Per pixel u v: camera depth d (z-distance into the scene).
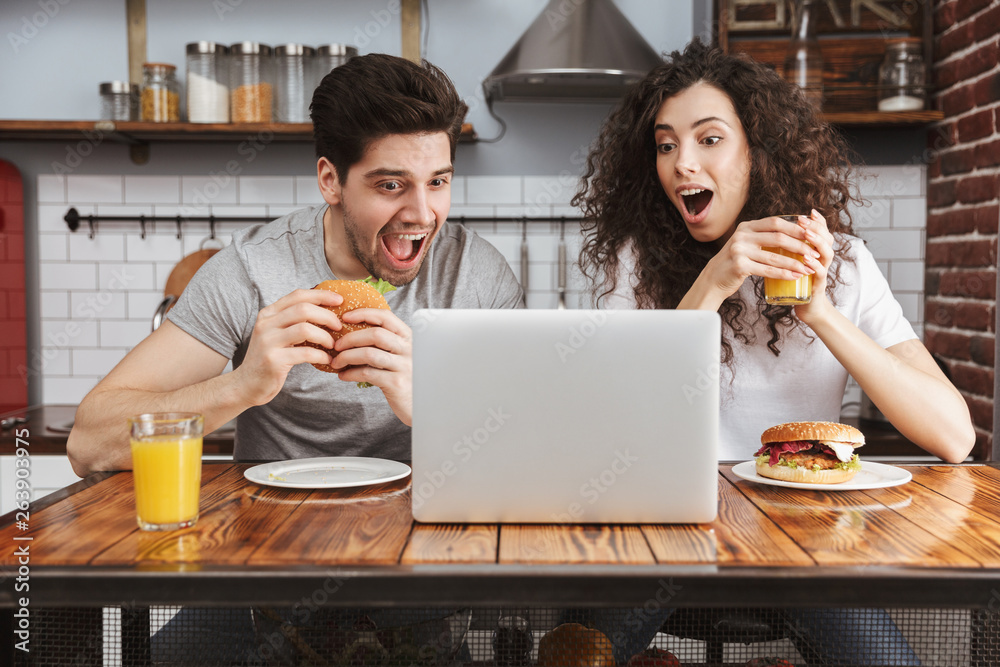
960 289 2.45
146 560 0.80
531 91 2.59
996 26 2.22
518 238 2.84
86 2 2.78
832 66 2.69
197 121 2.57
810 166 1.61
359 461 1.26
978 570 0.77
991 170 2.25
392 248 1.44
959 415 1.32
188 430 0.91
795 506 1.02
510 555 0.82
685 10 2.76
